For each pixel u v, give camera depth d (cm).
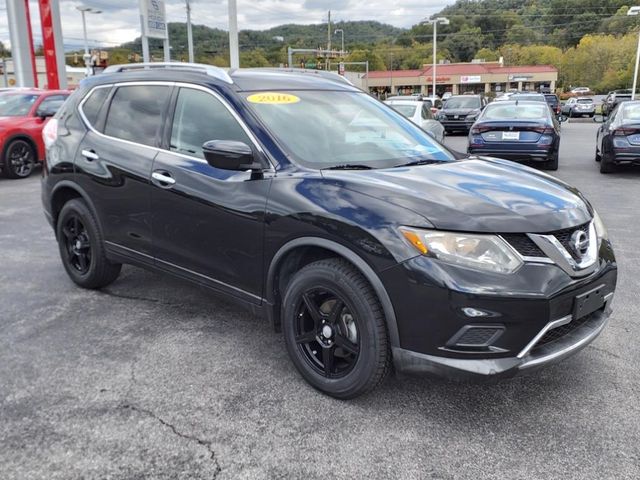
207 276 363
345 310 296
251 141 338
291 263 325
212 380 327
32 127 1119
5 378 327
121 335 387
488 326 259
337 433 277
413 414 294
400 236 268
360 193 290
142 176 388
